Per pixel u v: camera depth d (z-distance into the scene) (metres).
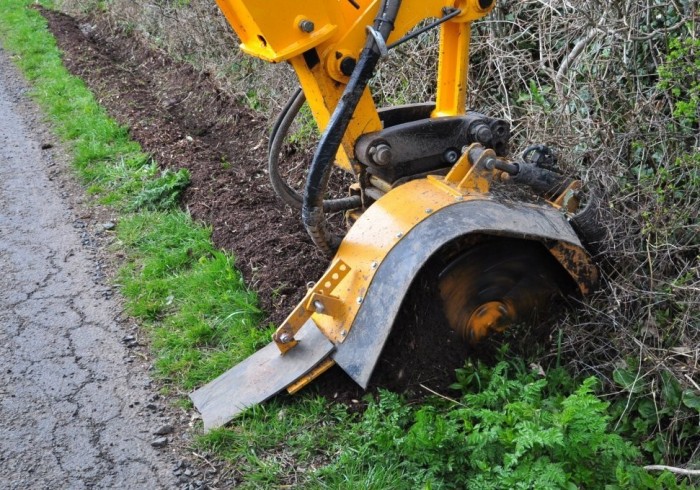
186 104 8.42
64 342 4.23
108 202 5.95
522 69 4.87
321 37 3.23
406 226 3.16
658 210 3.37
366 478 2.99
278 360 3.54
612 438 2.82
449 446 2.98
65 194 6.24
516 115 4.89
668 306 3.38
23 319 4.46
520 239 3.31
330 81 3.40
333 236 3.60
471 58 5.19
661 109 3.66
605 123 3.74
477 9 3.47
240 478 3.17
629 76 3.82
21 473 3.28
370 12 3.29
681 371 3.12
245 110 7.53
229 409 3.48
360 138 3.50
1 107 8.68
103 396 3.77
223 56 8.32
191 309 4.39
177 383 3.84
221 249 4.99
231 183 5.86
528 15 4.84
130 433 3.50
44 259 5.16
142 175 6.27
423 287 3.24
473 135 3.54
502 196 3.32
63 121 7.99
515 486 2.72
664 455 3.01
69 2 14.51
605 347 3.45
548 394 3.35
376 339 3.09
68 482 3.22
